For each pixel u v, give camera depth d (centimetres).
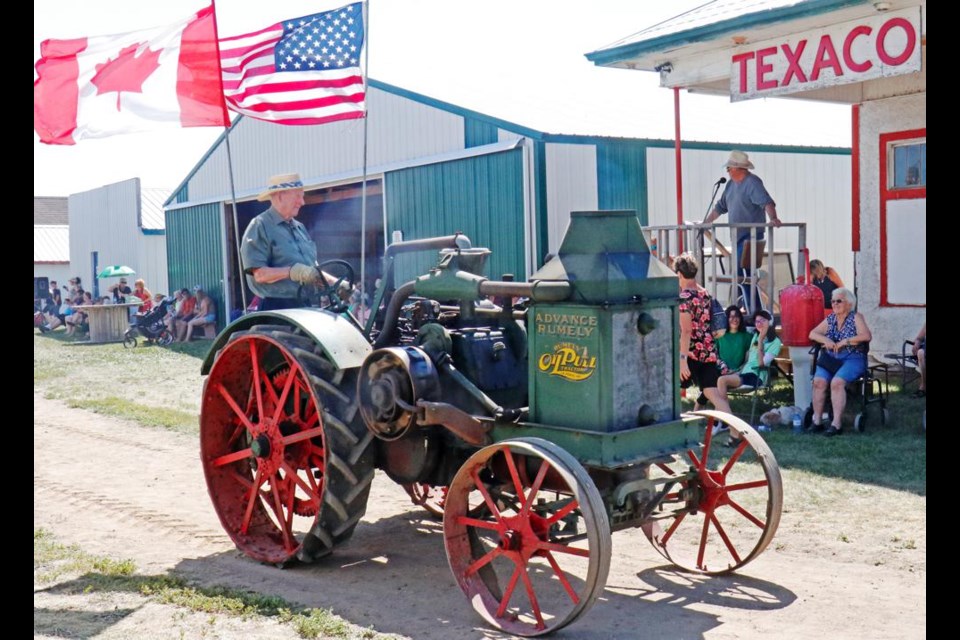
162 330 2066
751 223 1029
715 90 1081
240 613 436
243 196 1936
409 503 646
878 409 881
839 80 817
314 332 498
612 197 1258
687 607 438
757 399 940
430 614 436
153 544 562
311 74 724
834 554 506
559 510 420
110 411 1068
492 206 1259
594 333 418
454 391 476
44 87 692
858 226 1121
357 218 1927
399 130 1422
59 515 630
